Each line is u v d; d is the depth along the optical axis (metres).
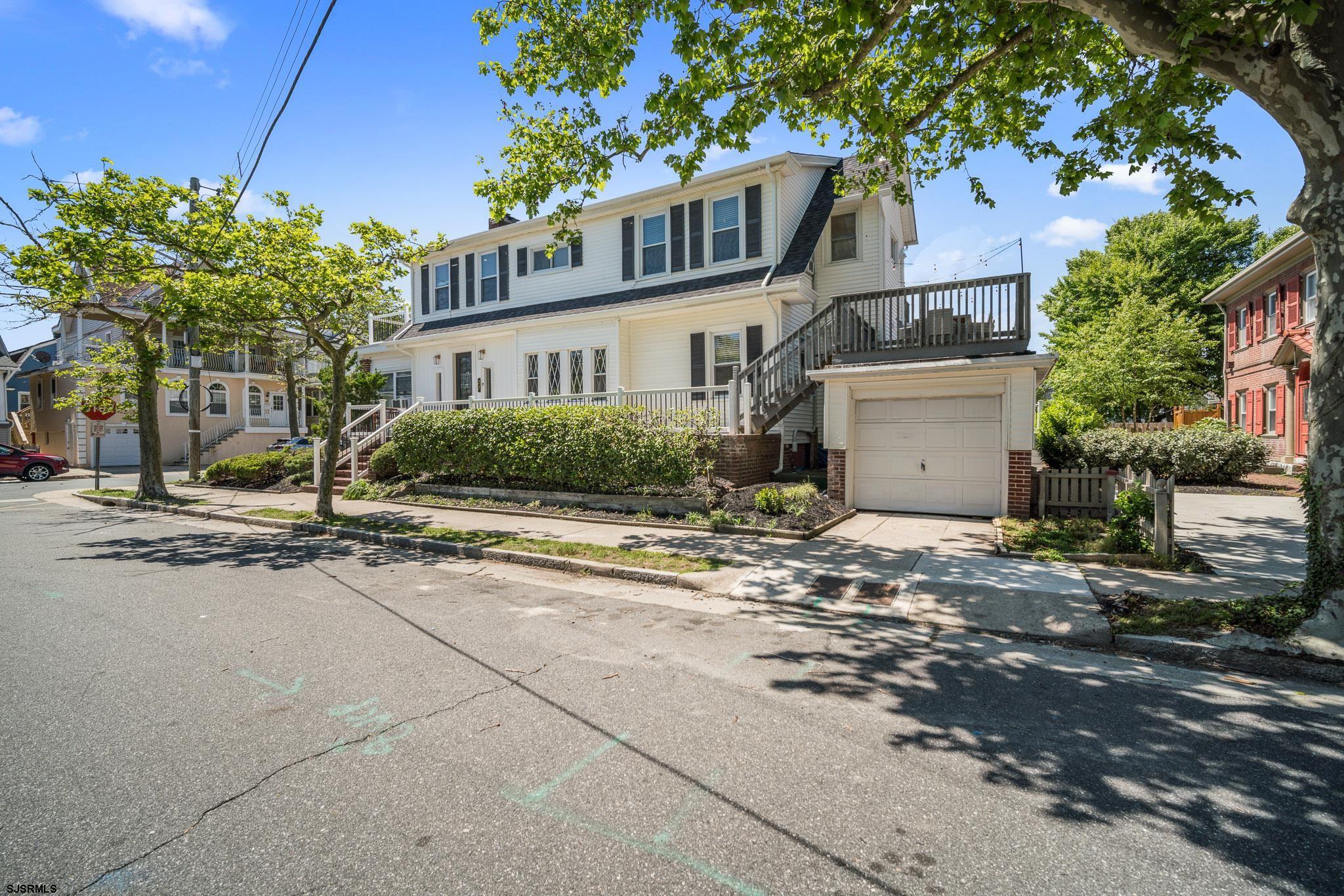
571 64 8.16
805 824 2.77
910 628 5.71
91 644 5.15
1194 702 4.10
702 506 11.08
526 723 3.74
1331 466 4.80
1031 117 8.80
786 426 15.68
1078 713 3.92
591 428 12.27
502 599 6.68
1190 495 13.95
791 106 7.51
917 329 11.32
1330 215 4.73
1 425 34.88
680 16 7.08
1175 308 31.19
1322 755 3.40
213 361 33.19
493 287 20.84
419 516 12.06
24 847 2.57
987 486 10.81
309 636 5.36
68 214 11.77
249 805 2.89
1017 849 2.60
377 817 2.79
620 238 18.12
